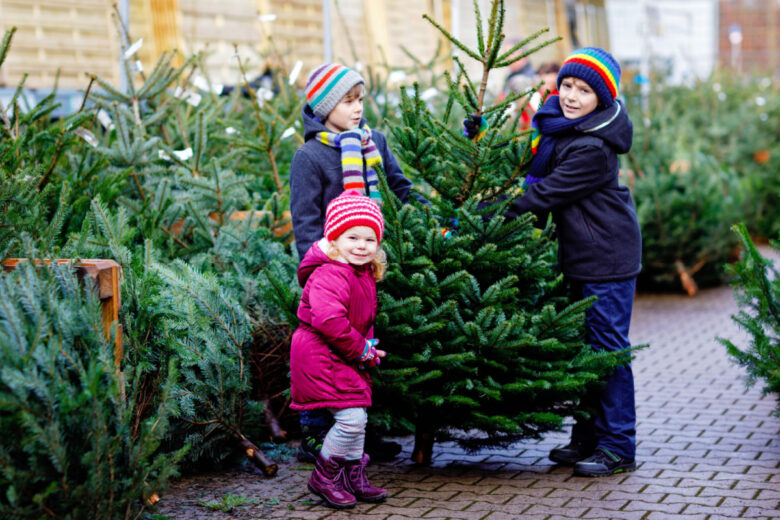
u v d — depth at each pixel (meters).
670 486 4.18
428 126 4.33
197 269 4.60
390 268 4.07
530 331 4.14
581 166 4.27
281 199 5.75
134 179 5.77
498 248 4.22
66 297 3.19
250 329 4.55
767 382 4.70
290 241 5.56
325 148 4.23
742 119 13.16
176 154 5.37
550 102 4.47
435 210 4.33
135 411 3.59
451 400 4.01
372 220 3.73
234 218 5.61
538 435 4.38
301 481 4.28
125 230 4.41
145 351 3.83
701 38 26.31
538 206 4.31
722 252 9.98
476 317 4.04
